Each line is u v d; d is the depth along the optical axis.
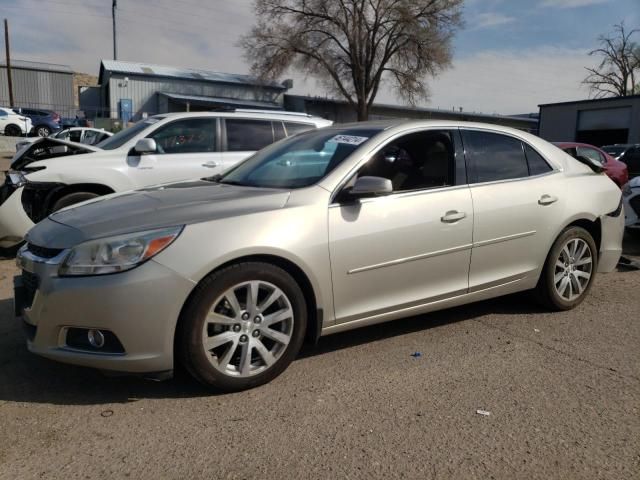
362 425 2.97
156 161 7.05
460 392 3.36
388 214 3.72
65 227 3.32
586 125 36.56
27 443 2.76
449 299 4.11
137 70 44.53
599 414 3.12
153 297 2.98
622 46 50.38
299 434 2.87
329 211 3.52
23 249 3.48
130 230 3.08
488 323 4.57
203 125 7.48
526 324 4.55
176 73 46.47
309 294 3.52
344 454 2.70
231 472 2.55
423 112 53.16
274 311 3.38
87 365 3.05
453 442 2.82
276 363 3.38
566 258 4.76
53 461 2.62
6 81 45.66
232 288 3.18
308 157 4.06
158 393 3.29
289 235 3.33
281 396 3.28
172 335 3.05
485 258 4.22
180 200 3.58
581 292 4.92
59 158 6.70
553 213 4.57
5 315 4.60
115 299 2.94
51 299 3.01
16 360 3.73
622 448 2.79
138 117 44.34
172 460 2.64
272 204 3.43
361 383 3.46
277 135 7.88
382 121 4.36
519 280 4.49
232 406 3.15
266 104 47.75
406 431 2.91
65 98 47.84
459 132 4.30
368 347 4.04
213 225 3.18
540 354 3.95
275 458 2.66
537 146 4.75
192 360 3.12
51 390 3.32
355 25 42.84
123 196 3.93
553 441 2.84
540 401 3.26
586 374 3.63
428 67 43.25
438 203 3.96
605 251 5.07
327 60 44.22
